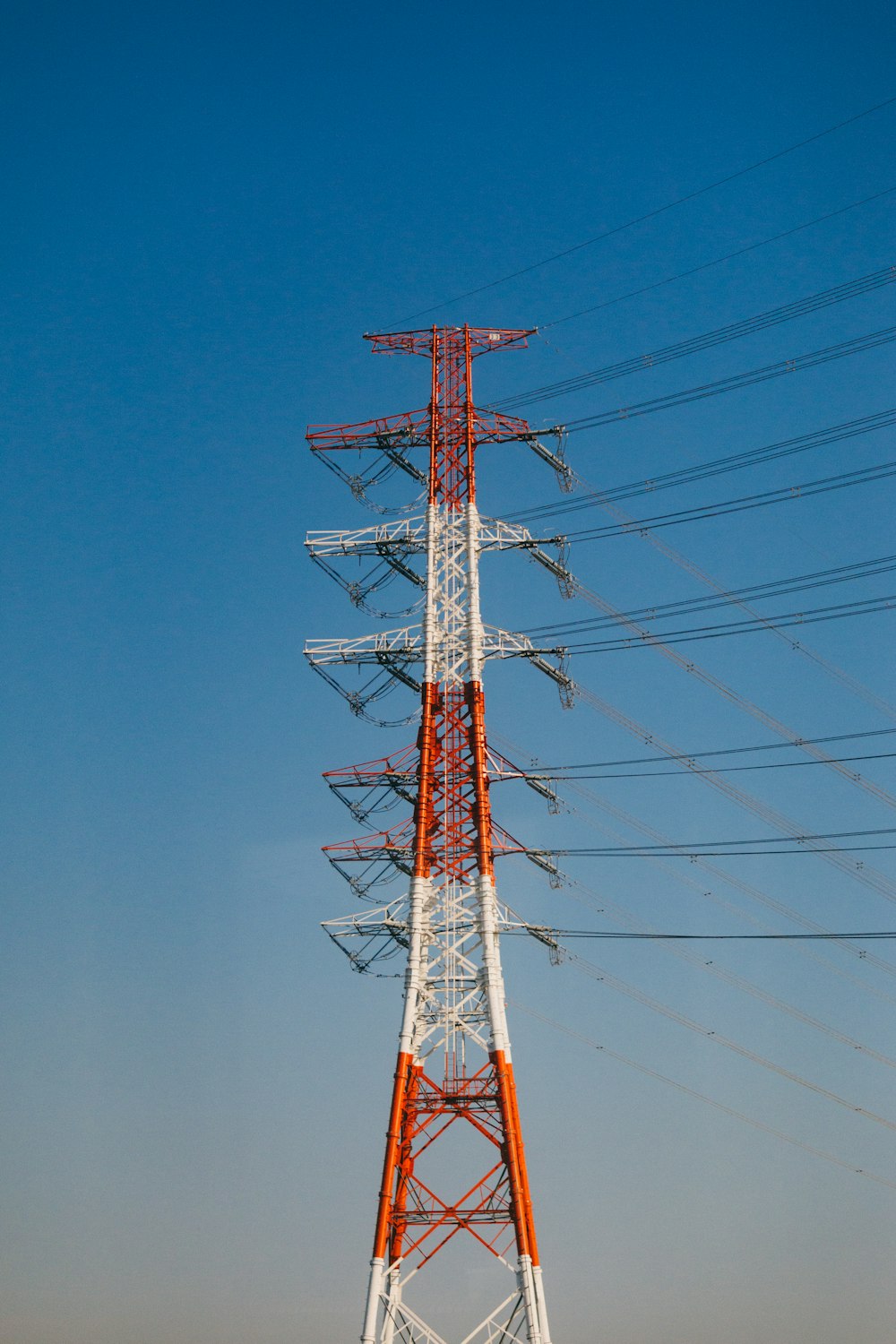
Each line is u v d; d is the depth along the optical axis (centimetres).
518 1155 7619
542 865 8662
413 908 8212
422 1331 7262
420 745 8638
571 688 9025
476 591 9012
